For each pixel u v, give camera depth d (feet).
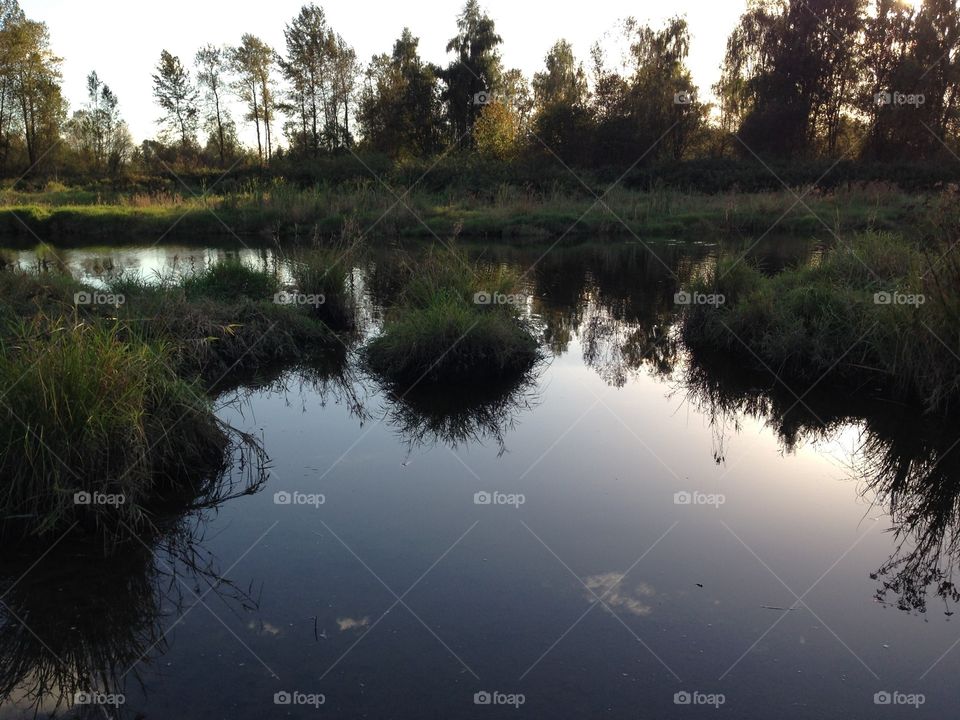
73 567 10.69
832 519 12.31
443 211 64.75
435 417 17.57
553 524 12.06
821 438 15.97
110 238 57.72
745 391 19.38
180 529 11.89
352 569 10.65
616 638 9.04
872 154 100.94
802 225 60.03
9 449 11.39
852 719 7.68
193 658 8.70
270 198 67.21
